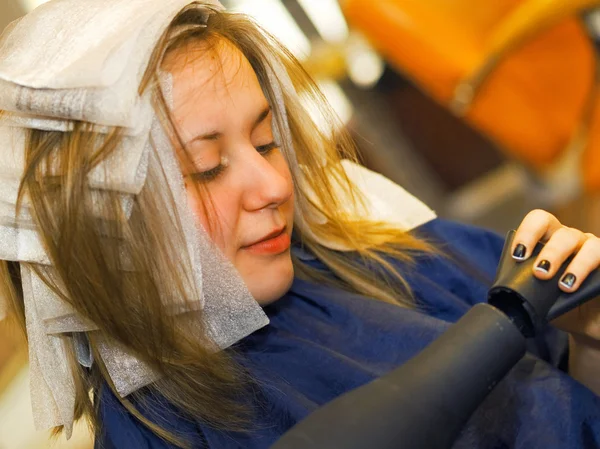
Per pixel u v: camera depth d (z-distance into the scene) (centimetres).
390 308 83
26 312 73
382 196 97
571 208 178
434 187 193
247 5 208
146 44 65
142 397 74
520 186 191
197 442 73
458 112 162
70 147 66
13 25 73
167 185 68
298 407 73
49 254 68
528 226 68
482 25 162
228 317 72
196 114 69
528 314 63
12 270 76
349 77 197
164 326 70
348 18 168
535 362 79
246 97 72
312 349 78
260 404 74
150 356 70
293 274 81
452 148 193
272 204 73
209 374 73
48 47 68
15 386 140
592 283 64
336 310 83
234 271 71
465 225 99
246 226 73
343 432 51
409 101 194
